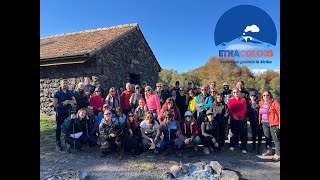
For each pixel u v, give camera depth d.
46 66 9.27
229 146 5.91
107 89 9.01
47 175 4.07
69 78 8.95
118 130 5.07
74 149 5.43
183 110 6.64
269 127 5.39
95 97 6.11
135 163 4.78
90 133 5.50
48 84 9.25
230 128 5.85
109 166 4.61
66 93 5.45
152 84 12.02
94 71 8.66
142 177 4.17
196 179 4.07
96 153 5.30
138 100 6.30
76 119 5.26
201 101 5.87
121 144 5.10
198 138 5.43
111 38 9.55
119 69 9.78
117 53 9.74
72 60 8.58
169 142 5.23
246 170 4.58
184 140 5.25
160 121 5.54
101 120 5.36
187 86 7.14
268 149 5.49
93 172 4.34
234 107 5.62
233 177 4.08
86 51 8.33
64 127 5.21
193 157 5.24
